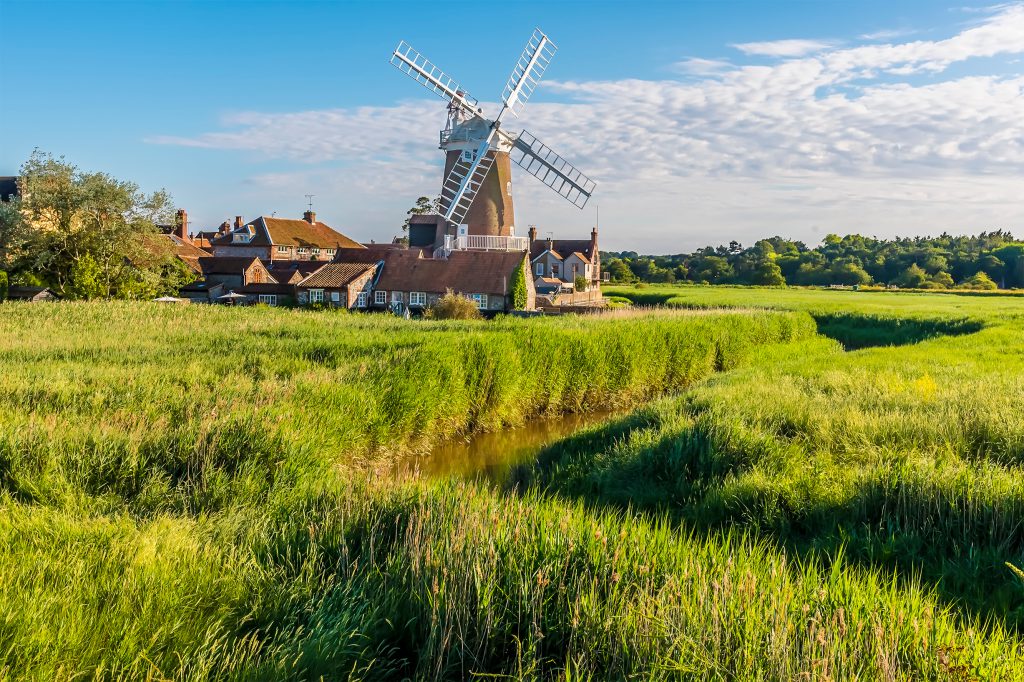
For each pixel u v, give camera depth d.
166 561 6.01
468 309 48.91
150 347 21.81
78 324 29.48
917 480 8.87
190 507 8.48
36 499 7.87
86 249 55.53
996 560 7.32
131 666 4.50
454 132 61.78
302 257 107.19
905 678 4.65
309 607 5.73
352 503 8.29
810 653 4.66
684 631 5.04
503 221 62.94
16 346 22.08
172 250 59.94
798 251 199.62
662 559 6.36
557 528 6.97
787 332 40.16
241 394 13.64
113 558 5.89
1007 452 10.16
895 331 46.97
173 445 9.73
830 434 11.60
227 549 6.93
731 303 66.31
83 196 53.50
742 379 19.20
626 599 5.48
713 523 9.59
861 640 5.01
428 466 16.91
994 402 12.55
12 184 71.75
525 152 62.75
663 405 15.73
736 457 11.15
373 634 5.48
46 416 10.62
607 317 37.66
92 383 13.90
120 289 56.69
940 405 12.84
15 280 57.09
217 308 38.66
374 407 15.77
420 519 7.15
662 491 11.09
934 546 7.99
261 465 9.63
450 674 5.25
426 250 69.62
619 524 7.77
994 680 4.61
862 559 7.81
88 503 7.93
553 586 5.95
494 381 21.02
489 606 5.57
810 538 8.77
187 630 4.99
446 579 5.93
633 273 160.88
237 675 4.57
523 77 61.28
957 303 69.12
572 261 104.31
